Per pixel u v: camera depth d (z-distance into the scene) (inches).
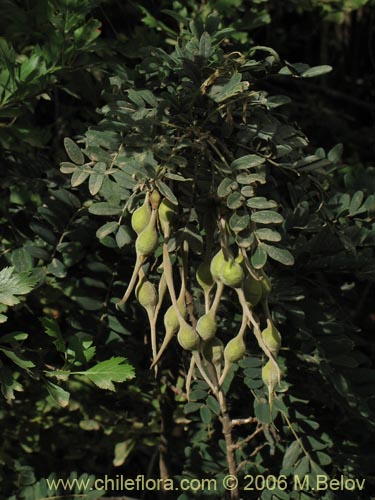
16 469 42.0
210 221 30.7
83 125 42.5
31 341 41.0
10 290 32.4
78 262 39.9
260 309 37.6
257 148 32.8
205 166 31.1
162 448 43.4
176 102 31.9
